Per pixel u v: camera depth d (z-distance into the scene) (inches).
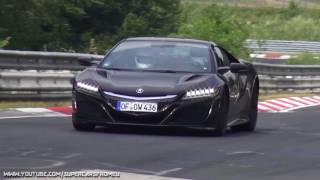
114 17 4084.6
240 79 1376.7
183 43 1343.5
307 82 3228.3
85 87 1212.5
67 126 1327.5
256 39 4717.0
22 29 3499.0
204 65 1288.1
